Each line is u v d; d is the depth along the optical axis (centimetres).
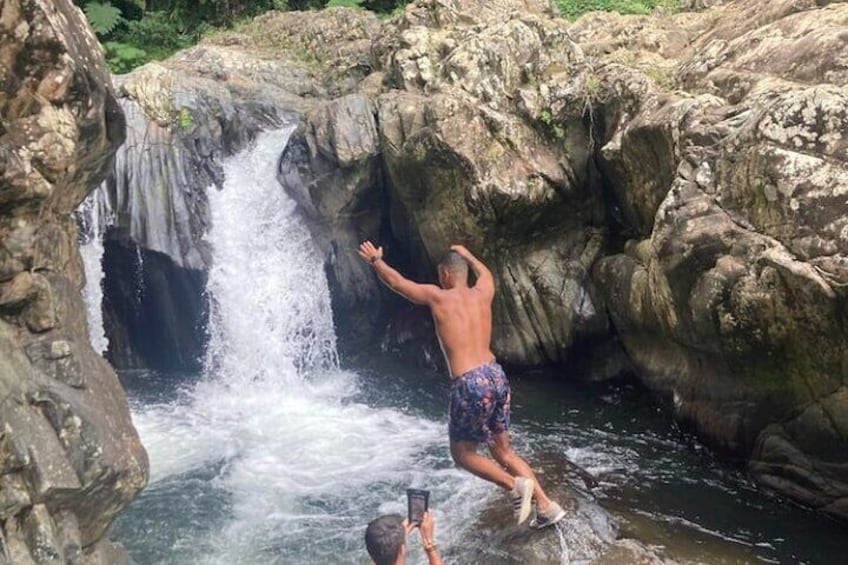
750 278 521
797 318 502
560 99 764
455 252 493
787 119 513
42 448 333
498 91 788
